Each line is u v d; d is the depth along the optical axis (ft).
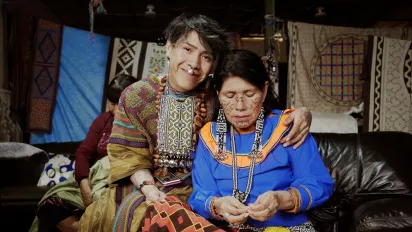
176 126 6.48
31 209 10.13
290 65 16.47
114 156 6.53
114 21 19.95
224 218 5.16
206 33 6.10
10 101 15.48
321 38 16.57
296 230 5.49
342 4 19.21
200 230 4.97
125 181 6.77
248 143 5.71
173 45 6.28
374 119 16.22
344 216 8.50
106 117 10.79
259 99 5.56
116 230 6.04
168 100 6.53
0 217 9.86
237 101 5.49
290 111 6.00
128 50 16.46
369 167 9.79
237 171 5.53
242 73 5.39
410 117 16.28
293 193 5.25
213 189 5.67
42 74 15.81
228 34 6.40
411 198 8.87
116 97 10.43
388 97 16.28
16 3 16.43
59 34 15.99
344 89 16.52
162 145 6.51
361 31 16.72
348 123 14.89
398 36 17.20
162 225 5.17
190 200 5.74
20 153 8.96
